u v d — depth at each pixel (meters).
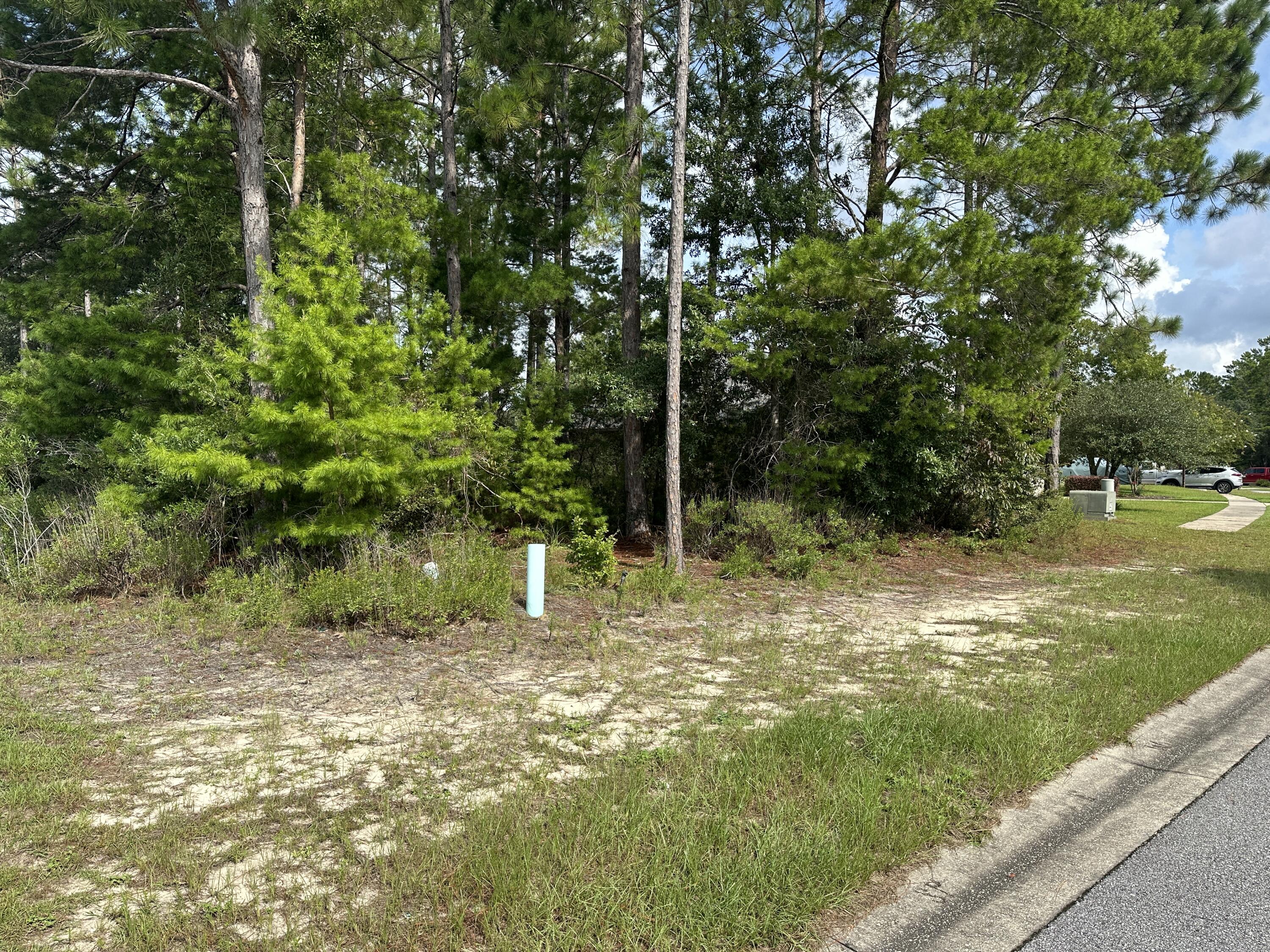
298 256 11.23
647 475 16.75
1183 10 19.06
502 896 3.08
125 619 8.31
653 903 3.08
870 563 13.11
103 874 3.36
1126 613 9.37
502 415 16.23
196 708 5.61
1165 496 38.66
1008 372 14.12
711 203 17.19
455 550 9.81
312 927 2.95
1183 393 35.22
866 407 13.91
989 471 15.58
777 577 11.77
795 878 3.23
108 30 10.30
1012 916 3.11
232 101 11.70
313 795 4.17
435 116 17.72
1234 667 6.96
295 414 8.82
